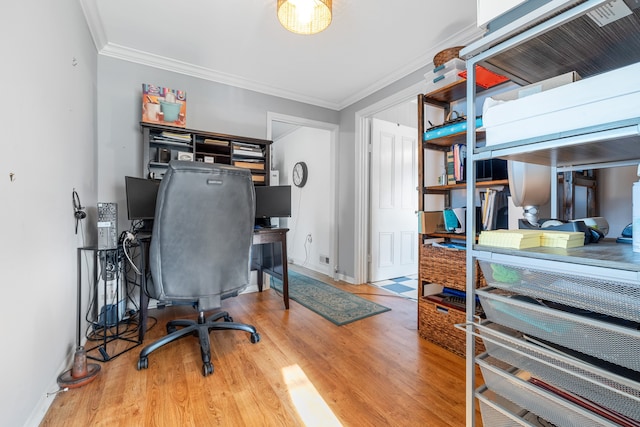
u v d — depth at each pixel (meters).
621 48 0.90
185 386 1.40
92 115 2.11
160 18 1.98
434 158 2.37
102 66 2.32
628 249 0.84
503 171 1.75
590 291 0.71
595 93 0.68
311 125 3.48
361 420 1.18
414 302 2.71
